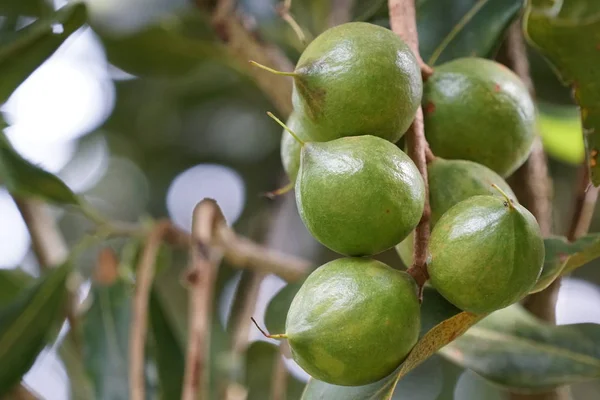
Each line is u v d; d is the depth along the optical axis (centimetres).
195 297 50
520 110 44
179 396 55
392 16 43
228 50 65
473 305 39
